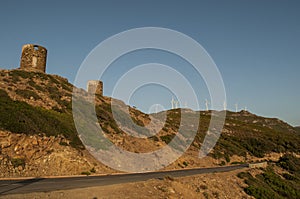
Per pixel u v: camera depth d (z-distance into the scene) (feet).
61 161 64.49
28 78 125.80
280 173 119.44
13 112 72.43
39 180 50.44
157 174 70.23
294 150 190.29
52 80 136.36
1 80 110.32
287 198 83.41
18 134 64.08
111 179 55.83
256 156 167.22
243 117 483.92
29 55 144.97
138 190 44.80
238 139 189.67
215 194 58.13
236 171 90.74
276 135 235.20
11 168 56.13
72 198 36.11
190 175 70.18
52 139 70.33
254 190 70.13
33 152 63.16
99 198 37.58
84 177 58.23
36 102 99.19
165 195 45.83
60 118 89.61
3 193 35.78
